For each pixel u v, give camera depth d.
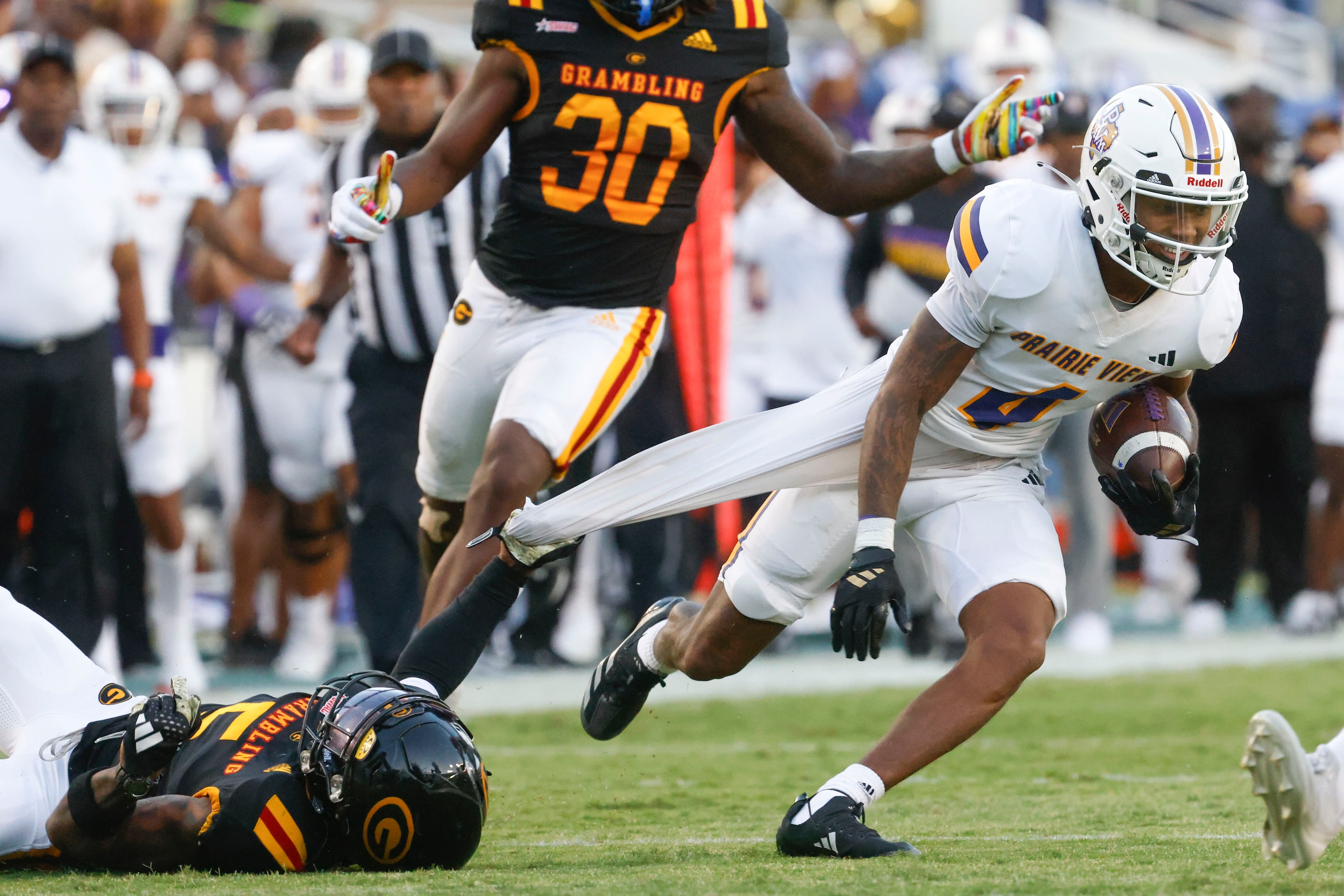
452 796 11.54
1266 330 32.38
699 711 25.45
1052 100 16.12
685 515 30.02
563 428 16.31
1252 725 10.58
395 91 22.00
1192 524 13.98
